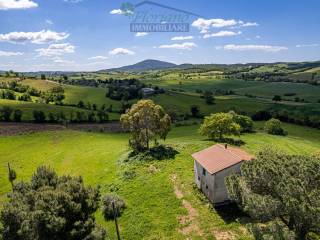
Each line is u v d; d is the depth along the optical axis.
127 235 38.53
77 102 193.62
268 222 26.98
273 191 25.30
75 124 141.62
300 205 21.97
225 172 42.16
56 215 25.41
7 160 82.88
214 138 86.44
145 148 71.88
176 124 134.12
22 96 190.12
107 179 58.59
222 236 35.75
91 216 29.55
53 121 142.88
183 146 72.38
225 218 39.59
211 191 43.44
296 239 23.59
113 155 74.44
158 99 196.38
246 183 26.94
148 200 46.31
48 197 26.28
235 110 166.00
